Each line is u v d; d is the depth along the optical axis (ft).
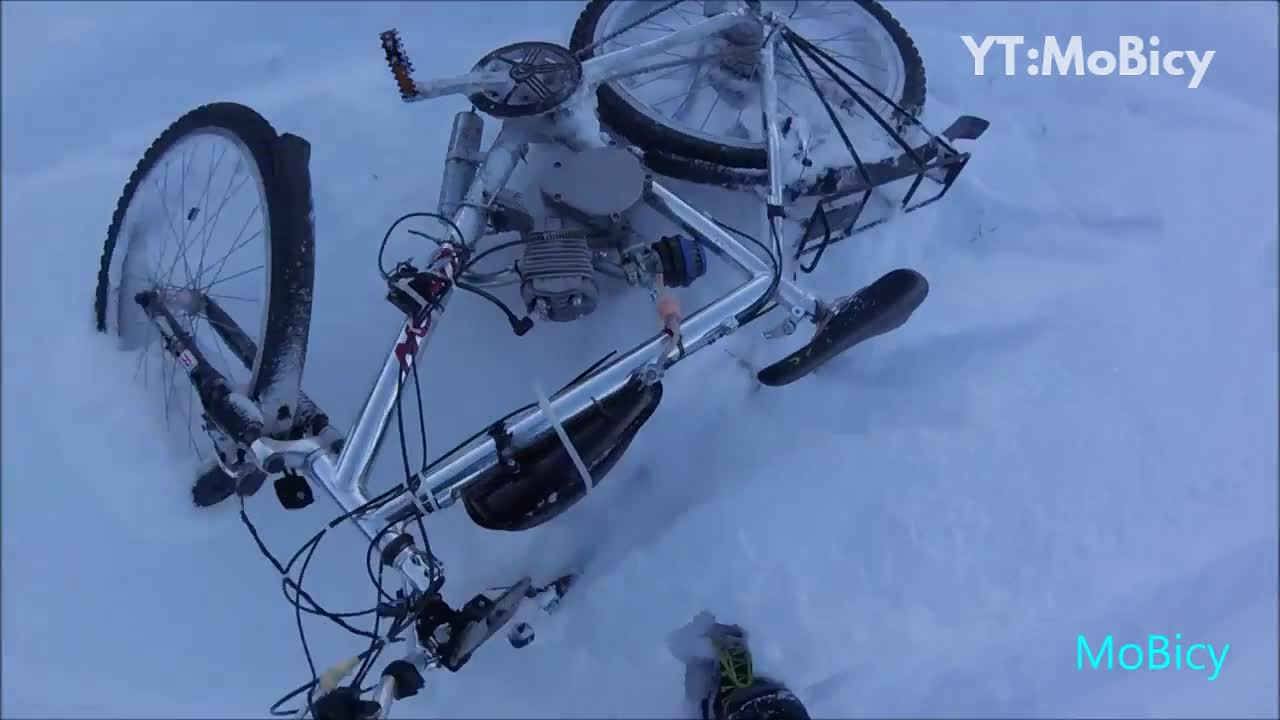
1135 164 8.95
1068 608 7.05
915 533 7.04
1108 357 7.97
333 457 5.05
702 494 7.00
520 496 4.81
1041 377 7.80
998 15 9.68
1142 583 7.18
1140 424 7.70
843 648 6.72
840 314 6.02
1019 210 8.53
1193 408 7.82
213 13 8.74
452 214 6.24
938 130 8.85
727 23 7.31
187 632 6.66
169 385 7.22
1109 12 9.82
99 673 6.55
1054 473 7.41
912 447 7.34
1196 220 8.70
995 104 9.18
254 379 5.18
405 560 4.72
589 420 5.12
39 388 7.24
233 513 6.88
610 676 6.66
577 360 7.38
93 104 8.41
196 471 6.81
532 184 7.64
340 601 6.73
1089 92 9.30
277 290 5.14
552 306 6.20
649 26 8.80
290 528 6.86
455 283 5.72
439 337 7.35
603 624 6.69
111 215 7.93
